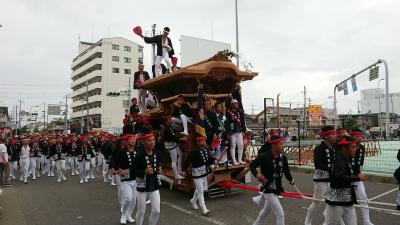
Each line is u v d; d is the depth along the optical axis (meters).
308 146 20.22
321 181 6.47
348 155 5.16
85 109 78.38
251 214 8.34
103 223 7.96
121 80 73.38
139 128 11.70
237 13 21.03
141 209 6.53
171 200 10.17
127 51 74.50
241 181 11.21
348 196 5.01
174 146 10.57
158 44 13.45
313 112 42.84
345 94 27.67
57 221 8.20
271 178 5.78
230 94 11.12
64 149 17.11
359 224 7.26
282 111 53.38
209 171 8.86
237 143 10.91
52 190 12.92
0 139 16.17
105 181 15.12
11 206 10.09
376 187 11.59
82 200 10.78
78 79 82.12
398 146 24.22
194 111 10.49
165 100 11.66
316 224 7.34
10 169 17.03
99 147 17.91
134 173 6.48
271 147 5.91
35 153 16.80
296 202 9.54
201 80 10.42
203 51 20.30
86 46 86.00
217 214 8.41
